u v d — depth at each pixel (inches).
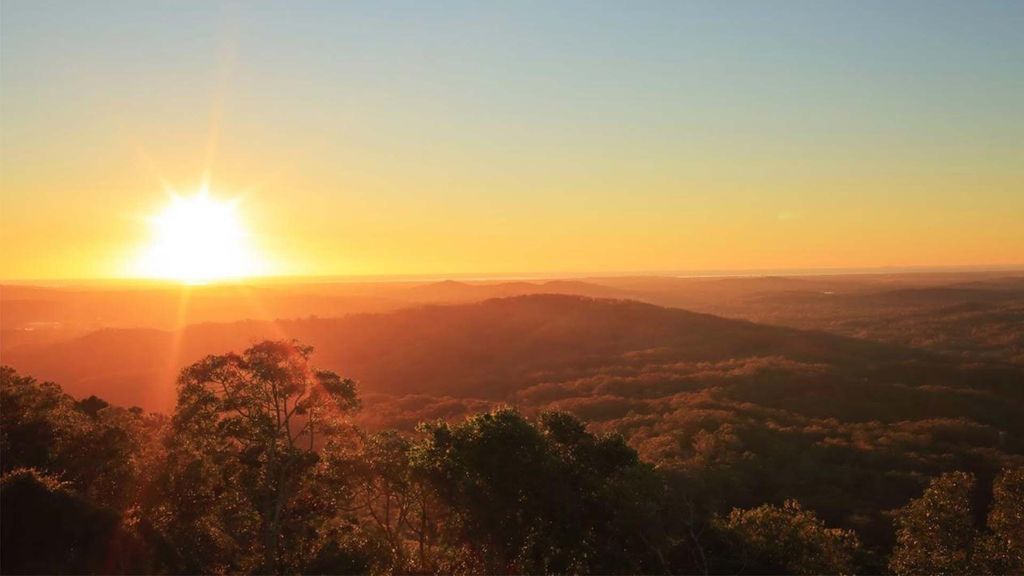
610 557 689.0
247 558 773.9
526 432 716.7
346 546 796.6
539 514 707.4
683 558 727.7
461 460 715.4
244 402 783.1
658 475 732.0
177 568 679.1
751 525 778.2
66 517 610.5
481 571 740.0
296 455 796.6
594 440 776.9
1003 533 761.6
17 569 562.6
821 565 750.5
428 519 783.1
